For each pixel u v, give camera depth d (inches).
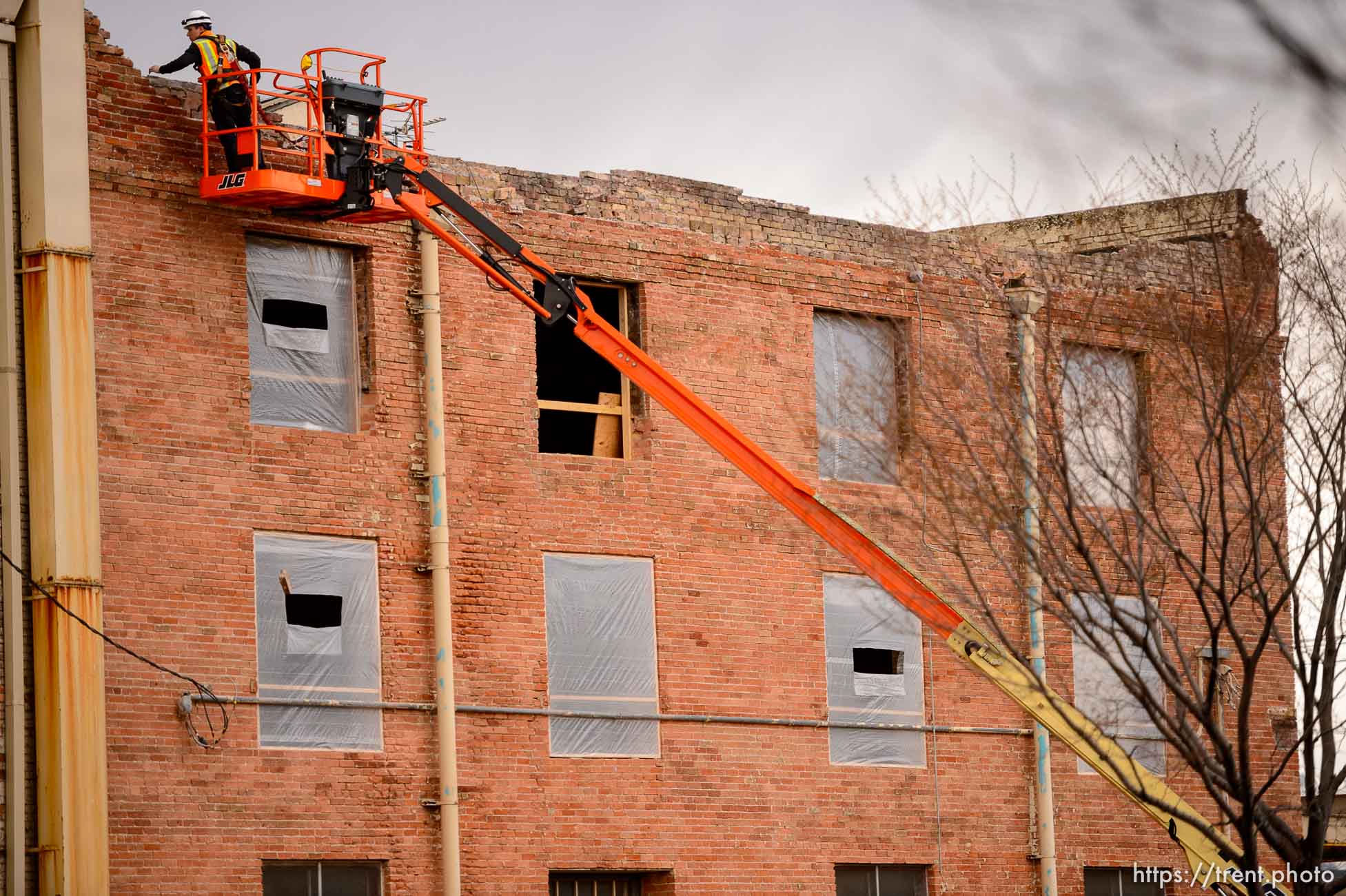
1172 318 1114.7
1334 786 939.3
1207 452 1122.0
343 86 1096.2
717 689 1243.8
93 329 1041.5
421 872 1115.3
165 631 1055.6
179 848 1037.2
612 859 1181.7
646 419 1253.1
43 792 994.7
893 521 1290.6
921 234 1369.3
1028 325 1328.7
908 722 1320.1
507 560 1176.8
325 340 1150.3
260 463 1103.0
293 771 1083.3
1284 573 981.2
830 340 1343.5
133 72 1087.6
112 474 1051.3
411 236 1171.9
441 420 1153.4
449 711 1128.2
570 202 1246.9
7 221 1032.8
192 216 1098.1
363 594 1130.0
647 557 1235.9
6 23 1042.1
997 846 1337.4
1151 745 1400.1
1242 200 1090.7
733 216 1310.3
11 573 1009.5
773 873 1242.0
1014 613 1330.0
